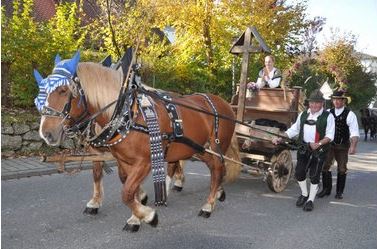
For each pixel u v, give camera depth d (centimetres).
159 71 1273
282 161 684
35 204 557
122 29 1225
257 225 523
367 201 691
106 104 422
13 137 845
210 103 551
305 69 2150
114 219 514
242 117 685
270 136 646
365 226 546
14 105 988
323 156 607
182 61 1343
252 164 702
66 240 441
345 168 691
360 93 3238
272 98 723
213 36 1445
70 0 1695
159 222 514
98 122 426
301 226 529
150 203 598
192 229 495
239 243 456
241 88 684
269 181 668
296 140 637
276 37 1526
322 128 600
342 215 594
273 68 753
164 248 432
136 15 1200
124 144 423
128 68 443
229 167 605
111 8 1243
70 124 408
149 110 438
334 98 689
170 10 1345
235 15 1432
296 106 708
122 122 419
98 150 471
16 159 806
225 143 570
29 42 913
